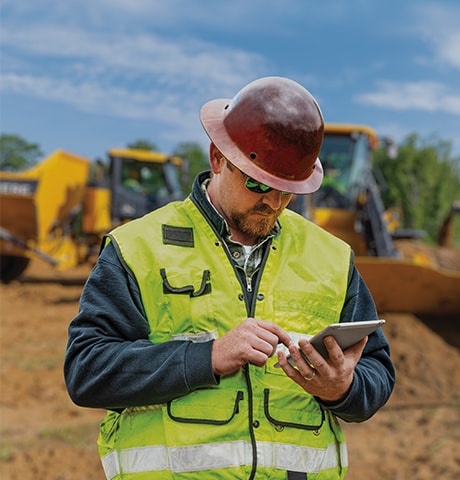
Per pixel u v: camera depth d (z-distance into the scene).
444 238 18.94
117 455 2.02
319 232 2.23
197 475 1.92
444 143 55.12
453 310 9.58
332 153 11.12
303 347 1.82
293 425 2.00
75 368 1.93
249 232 2.04
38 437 6.44
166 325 1.99
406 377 8.49
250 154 1.95
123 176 15.91
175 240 2.06
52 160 15.05
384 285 9.27
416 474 5.69
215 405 1.95
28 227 14.95
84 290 2.01
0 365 8.89
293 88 1.99
